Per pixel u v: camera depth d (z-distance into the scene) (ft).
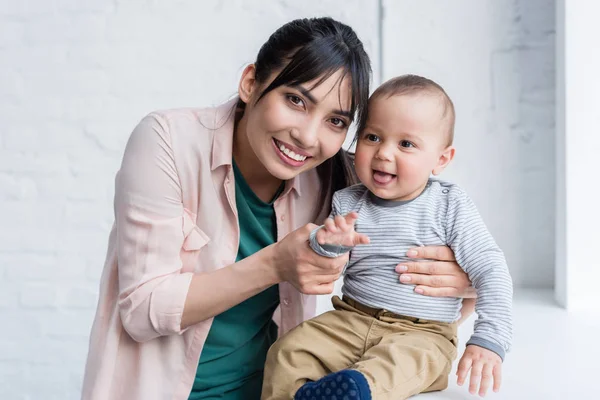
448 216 3.49
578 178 5.46
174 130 3.40
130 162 3.37
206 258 3.47
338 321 3.49
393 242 3.49
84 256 6.51
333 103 3.13
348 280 3.67
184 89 6.31
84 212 6.48
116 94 6.38
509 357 4.11
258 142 3.24
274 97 3.14
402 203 3.56
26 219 6.51
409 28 6.09
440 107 3.49
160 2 6.28
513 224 6.18
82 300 6.52
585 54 5.45
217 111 3.54
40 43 6.40
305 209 3.83
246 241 3.63
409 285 3.43
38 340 6.55
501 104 6.09
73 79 6.39
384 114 3.47
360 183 3.85
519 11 6.02
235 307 3.63
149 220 3.29
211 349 3.66
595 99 5.46
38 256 6.53
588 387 3.52
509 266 6.23
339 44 3.13
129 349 3.46
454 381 3.56
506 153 6.13
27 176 6.49
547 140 6.07
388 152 3.43
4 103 6.45
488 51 6.07
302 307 3.82
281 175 3.26
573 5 5.44
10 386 6.59
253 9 6.21
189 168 3.39
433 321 3.42
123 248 3.36
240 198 3.56
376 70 6.11
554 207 6.10
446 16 6.07
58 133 6.44
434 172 3.65
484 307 3.24
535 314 5.29
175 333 3.30
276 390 3.29
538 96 6.05
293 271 3.14
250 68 3.39
